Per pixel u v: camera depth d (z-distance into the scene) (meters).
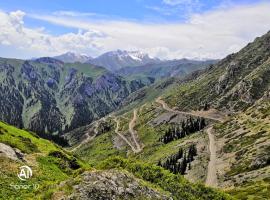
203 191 35.78
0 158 44.44
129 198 26.55
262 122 190.00
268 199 88.38
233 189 114.81
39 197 24.91
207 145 191.25
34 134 74.81
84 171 27.83
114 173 28.00
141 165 33.62
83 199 24.36
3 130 60.53
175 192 32.88
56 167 52.88
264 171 124.44
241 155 154.75
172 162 178.88
